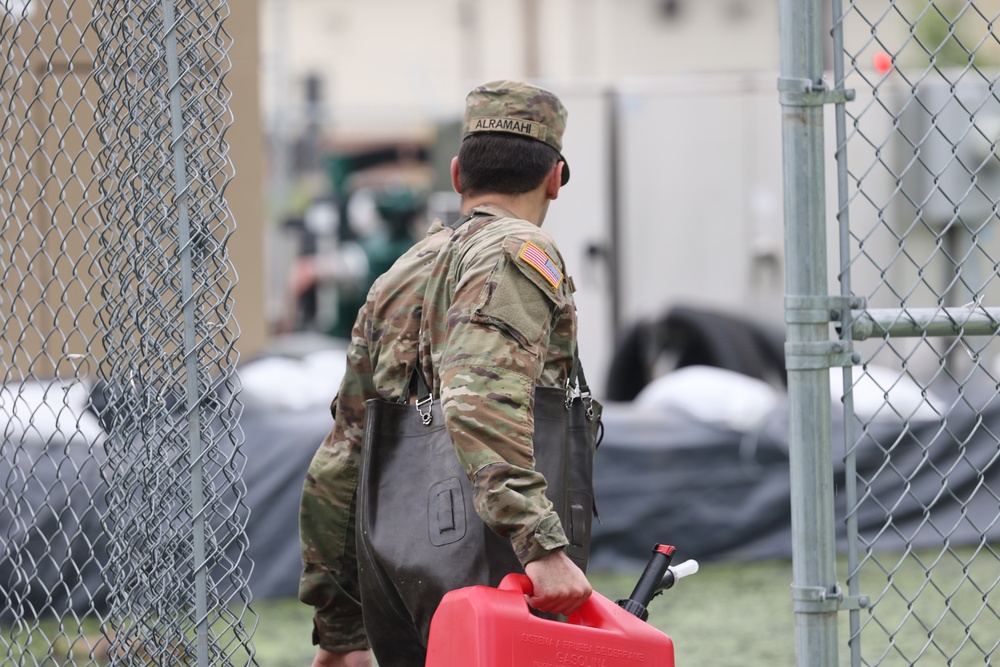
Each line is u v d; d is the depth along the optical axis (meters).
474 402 6.45
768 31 36.91
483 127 7.52
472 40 48.34
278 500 17.59
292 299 40.25
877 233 24.78
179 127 6.63
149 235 6.83
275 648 15.40
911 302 25.03
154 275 6.96
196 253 6.76
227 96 6.79
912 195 24.64
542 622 6.27
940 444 19.89
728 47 37.16
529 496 6.41
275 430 17.89
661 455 19.83
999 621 16.09
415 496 6.93
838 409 19.86
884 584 18.30
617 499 19.67
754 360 28.25
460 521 6.76
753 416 20.17
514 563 6.75
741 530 19.89
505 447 6.42
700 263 28.89
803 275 6.58
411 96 48.66
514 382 6.53
